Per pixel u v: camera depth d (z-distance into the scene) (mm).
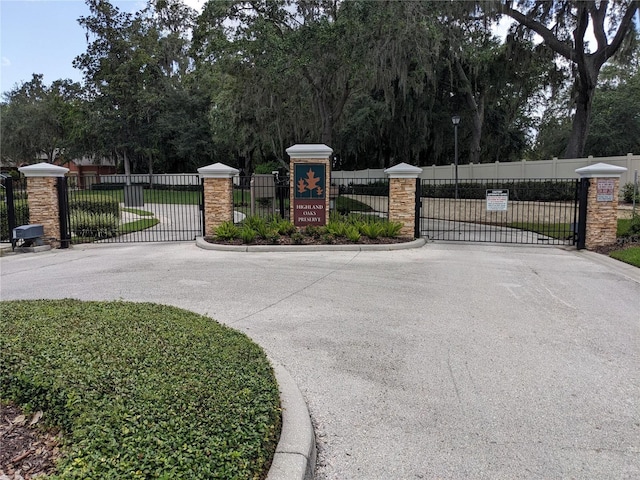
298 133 21125
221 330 4410
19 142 45594
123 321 4453
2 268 9180
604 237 11297
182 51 39062
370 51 15609
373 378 4027
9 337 3812
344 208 19641
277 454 2748
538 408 3533
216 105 28484
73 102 40562
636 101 30484
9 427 2836
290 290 7043
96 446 2426
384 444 3082
